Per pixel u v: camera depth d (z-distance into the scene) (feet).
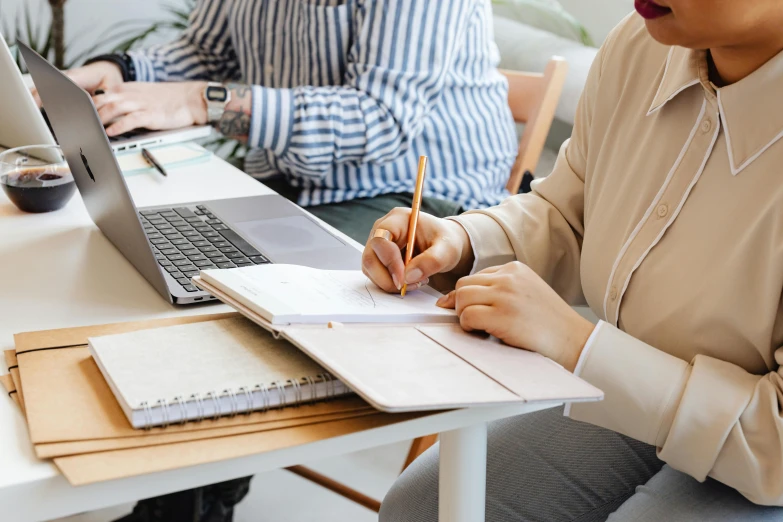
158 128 4.46
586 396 1.97
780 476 2.21
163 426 1.78
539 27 7.02
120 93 4.46
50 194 3.37
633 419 2.33
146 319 2.47
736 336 2.49
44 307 2.52
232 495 4.59
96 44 7.05
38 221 3.33
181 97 4.58
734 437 2.26
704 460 2.30
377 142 4.93
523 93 5.61
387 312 2.28
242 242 3.08
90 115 2.41
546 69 5.43
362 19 5.00
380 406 1.72
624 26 3.11
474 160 5.52
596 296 3.00
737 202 2.46
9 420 1.87
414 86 5.00
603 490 3.08
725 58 2.48
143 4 7.14
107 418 1.79
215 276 2.36
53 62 6.93
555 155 7.02
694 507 2.53
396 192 5.37
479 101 5.52
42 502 1.67
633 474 3.10
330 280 2.53
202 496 4.51
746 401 2.28
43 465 1.69
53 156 3.46
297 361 2.03
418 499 3.06
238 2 5.93
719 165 2.53
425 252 2.75
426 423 1.96
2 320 2.42
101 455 1.67
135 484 1.69
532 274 2.41
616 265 2.79
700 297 2.53
